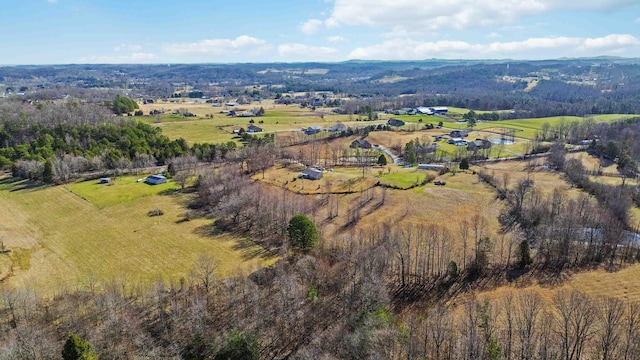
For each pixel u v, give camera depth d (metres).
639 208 140.00
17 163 186.25
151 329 81.69
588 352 71.06
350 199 150.88
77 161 185.50
